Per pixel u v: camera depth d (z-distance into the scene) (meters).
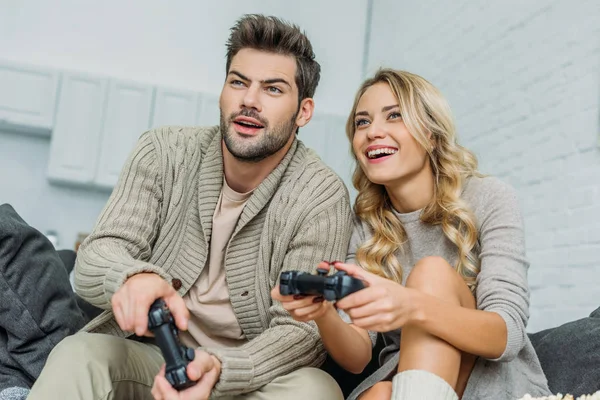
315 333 1.30
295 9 4.69
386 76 1.55
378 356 1.52
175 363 1.01
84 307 1.98
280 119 1.48
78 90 4.02
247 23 1.51
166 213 1.50
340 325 1.25
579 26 2.70
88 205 4.09
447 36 3.70
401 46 4.24
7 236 1.51
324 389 1.18
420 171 1.52
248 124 1.47
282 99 1.48
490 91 3.23
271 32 1.49
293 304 1.10
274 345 1.24
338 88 4.72
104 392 1.11
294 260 1.43
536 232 2.78
